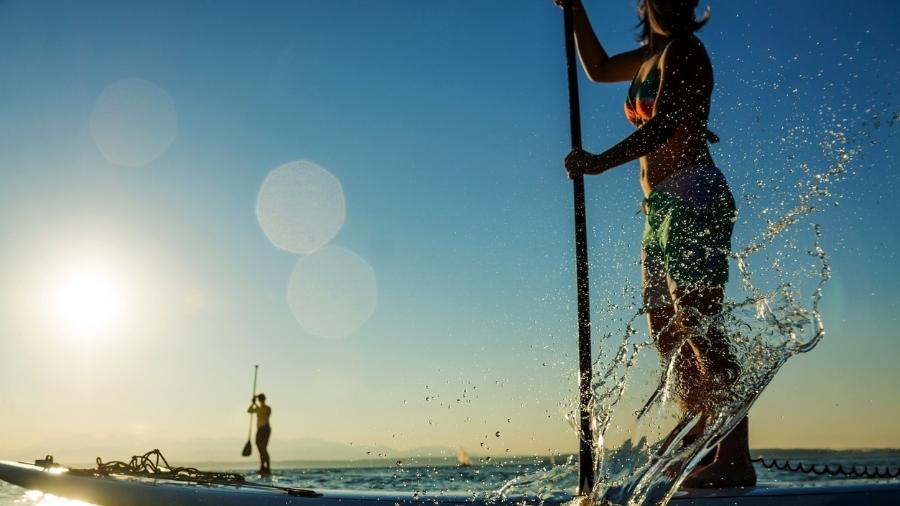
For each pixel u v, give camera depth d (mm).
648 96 2203
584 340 1976
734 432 1755
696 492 1634
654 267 2080
